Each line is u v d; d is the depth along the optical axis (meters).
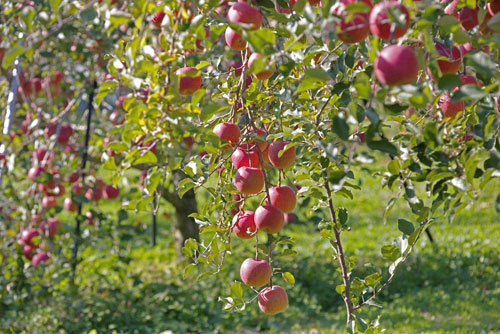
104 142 4.49
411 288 6.95
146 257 8.30
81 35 5.31
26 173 5.88
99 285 6.71
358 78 1.43
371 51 1.45
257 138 1.97
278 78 2.08
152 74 1.70
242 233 2.11
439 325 5.64
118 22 1.65
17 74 3.46
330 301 6.62
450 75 1.48
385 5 1.43
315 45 1.94
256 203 4.78
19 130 5.66
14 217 5.83
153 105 1.71
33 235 5.57
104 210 11.26
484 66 1.46
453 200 1.95
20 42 2.25
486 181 1.81
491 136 1.93
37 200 5.68
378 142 1.54
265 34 1.53
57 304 5.89
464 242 8.55
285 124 2.34
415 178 1.96
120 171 1.86
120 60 1.87
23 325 5.56
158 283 6.82
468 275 7.16
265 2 1.93
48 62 5.36
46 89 5.32
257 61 1.55
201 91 1.70
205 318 6.04
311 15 1.54
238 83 2.15
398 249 2.17
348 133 1.57
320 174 2.25
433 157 1.83
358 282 2.35
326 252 8.36
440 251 8.06
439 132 1.68
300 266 7.34
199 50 1.93
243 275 2.06
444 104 2.00
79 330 5.62
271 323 6.09
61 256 5.99
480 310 6.05
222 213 2.27
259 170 1.99
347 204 11.83
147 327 5.79
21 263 5.78
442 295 6.52
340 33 1.50
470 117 2.01
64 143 5.40
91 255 8.23
